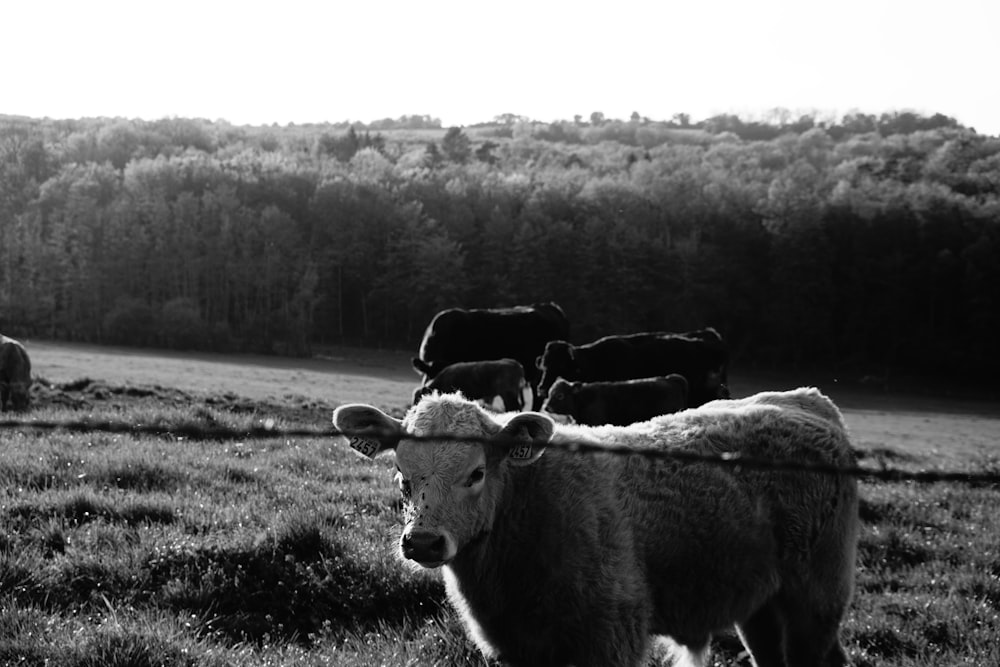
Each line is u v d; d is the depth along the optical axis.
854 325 103.00
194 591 8.34
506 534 6.52
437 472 6.29
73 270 104.25
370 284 112.31
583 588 6.39
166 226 109.69
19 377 24.14
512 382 27.42
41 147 161.50
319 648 7.77
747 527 7.12
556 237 109.50
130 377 46.75
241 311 109.81
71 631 7.12
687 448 7.22
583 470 6.75
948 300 101.19
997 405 83.25
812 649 7.52
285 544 9.23
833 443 7.68
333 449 15.04
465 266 114.25
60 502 10.05
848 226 106.06
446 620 8.11
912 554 11.86
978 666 8.38
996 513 14.15
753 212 112.56
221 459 13.19
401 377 75.88
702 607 7.05
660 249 108.69
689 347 28.19
